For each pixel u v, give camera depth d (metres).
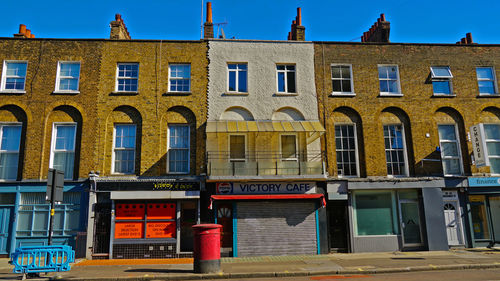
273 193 16.19
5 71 16.98
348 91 18.06
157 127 16.80
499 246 17.19
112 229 15.40
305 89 17.80
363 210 16.91
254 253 15.74
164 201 15.86
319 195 16.08
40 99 16.72
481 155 16.58
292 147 17.28
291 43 18.23
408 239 16.83
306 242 16.06
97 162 16.27
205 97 17.28
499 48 18.84
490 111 18.34
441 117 18.08
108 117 16.80
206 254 11.48
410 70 18.31
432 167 17.44
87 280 10.72
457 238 16.98
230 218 16.09
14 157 16.42
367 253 16.16
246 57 17.91
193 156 16.70
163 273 11.45
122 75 17.44
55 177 11.58
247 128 16.23
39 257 10.90
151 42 17.66
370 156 17.31
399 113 17.97
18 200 15.84
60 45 17.31
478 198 17.50
